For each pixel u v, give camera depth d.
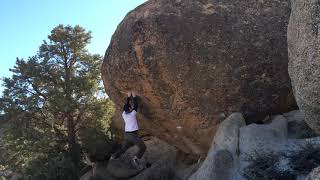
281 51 10.21
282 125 9.77
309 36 5.14
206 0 10.66
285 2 10.56
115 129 15.59
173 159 12.74
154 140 14.08
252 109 10.38
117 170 13.36
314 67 5.09
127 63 11.01
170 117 11.18
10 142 15.97
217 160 8.90
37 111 16.03
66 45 16.84
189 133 11.31
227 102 10.34
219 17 10.38
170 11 10.65
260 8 10.48
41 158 15.25
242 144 9.30
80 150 15.62
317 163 8.06
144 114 11.73
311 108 5.32
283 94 10.37
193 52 10.32
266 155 8.75
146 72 10.77
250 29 10.27
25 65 16.33
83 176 14.97
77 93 15.97
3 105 15.94
